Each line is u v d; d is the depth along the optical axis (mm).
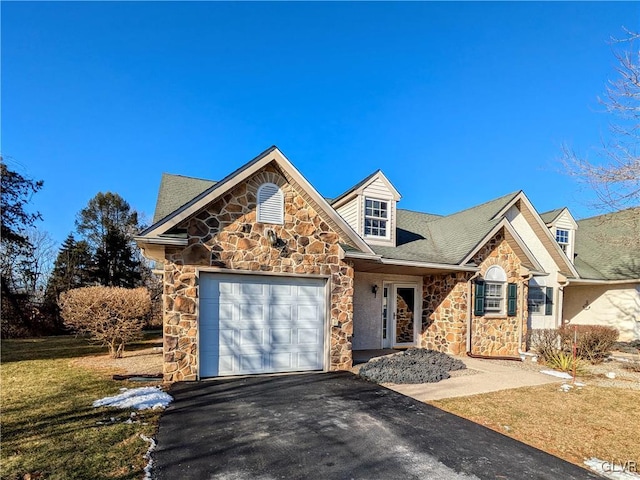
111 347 11336
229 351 8500
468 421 5723
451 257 12539
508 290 13352
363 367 9180
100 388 7348
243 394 7059
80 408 6059
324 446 4664
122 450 4430
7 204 20859
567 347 11070
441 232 14867
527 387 7984
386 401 6727
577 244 19453
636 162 9797
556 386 8102
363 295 13406
